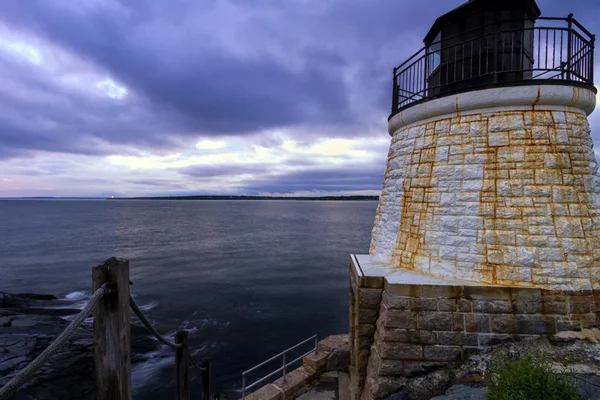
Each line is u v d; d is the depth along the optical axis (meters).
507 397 4.48
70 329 2.40
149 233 72.19
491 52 7.39
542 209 6.27
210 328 20.70
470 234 6.61
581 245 6.15
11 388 1.95
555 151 6.41
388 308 6.29
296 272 35.12
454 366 5.92
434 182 7.16
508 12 7.32
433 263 6.91
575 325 5.87
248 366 16.52
